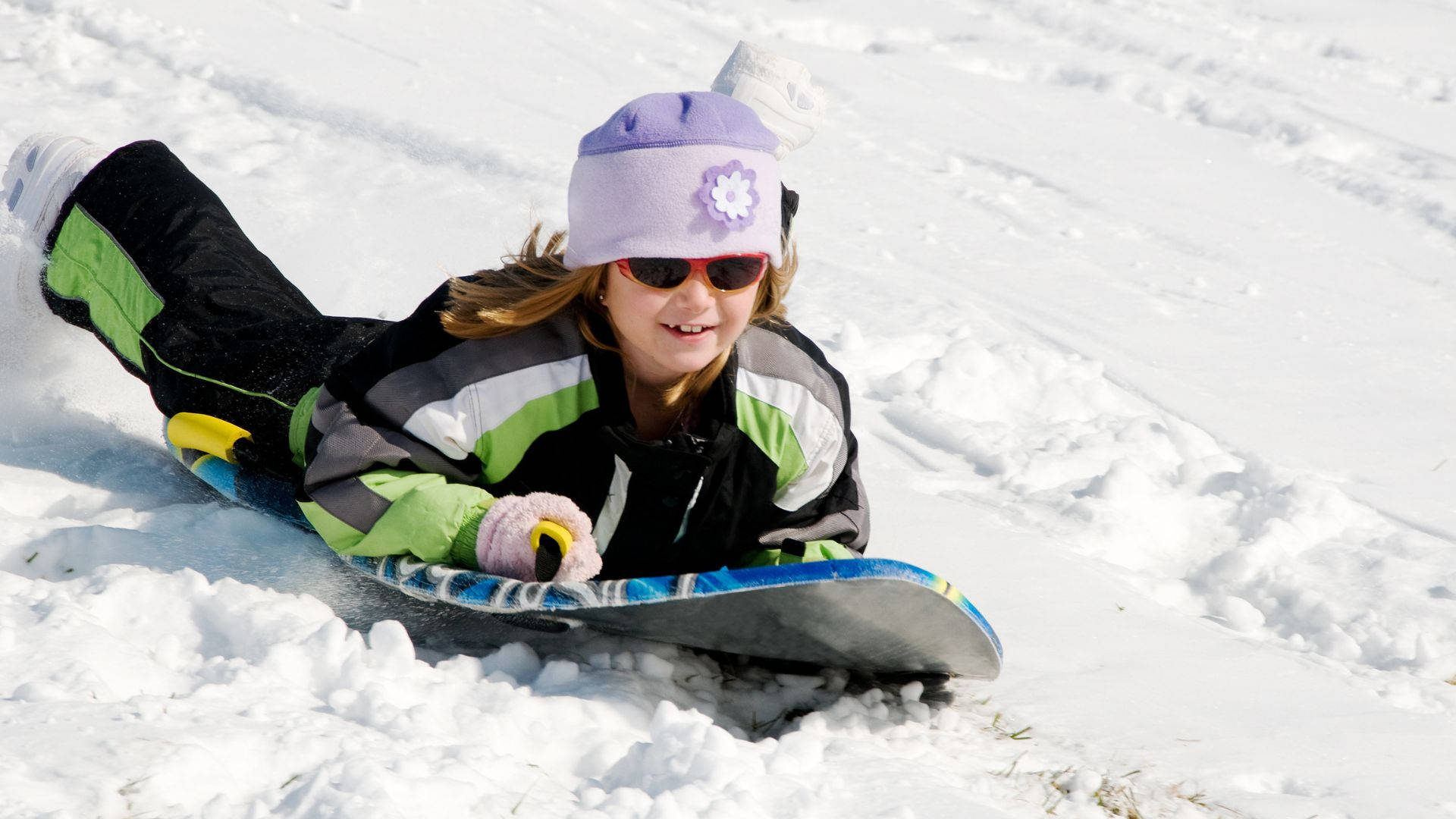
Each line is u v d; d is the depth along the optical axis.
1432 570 9.83
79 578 6.36
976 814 5.34
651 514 6.81
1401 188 22.42
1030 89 26.72
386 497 6.64
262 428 8.08
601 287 6.54
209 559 7.20
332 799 4.38
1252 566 9.74
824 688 6.91
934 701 6.94
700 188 6.13
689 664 6.81
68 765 4.38
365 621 6.81
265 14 21.30
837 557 7.11
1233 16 32.19
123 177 9.39
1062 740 6.64
